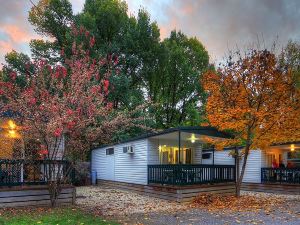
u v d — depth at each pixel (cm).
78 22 3058
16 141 1339
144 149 1841
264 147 1625
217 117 1516
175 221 996
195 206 1336
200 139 1889
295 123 1532
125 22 3269
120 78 2841
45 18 3195
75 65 1293
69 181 1352
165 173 1628
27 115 1148
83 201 1476
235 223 959
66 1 3219
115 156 2158
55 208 1202
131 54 3209
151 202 1466
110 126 1238
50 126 1079
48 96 1169
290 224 939
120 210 1227
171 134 1698
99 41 3053
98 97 1234
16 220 947
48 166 1222
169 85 3716
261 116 1487
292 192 1903
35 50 3161
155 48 3350
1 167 1211
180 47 3775
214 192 1645
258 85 1527
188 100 3738
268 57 1530
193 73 3678
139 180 1862
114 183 2153
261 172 2102
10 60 2792
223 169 1758
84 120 1149
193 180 1580
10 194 1202
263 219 1021
